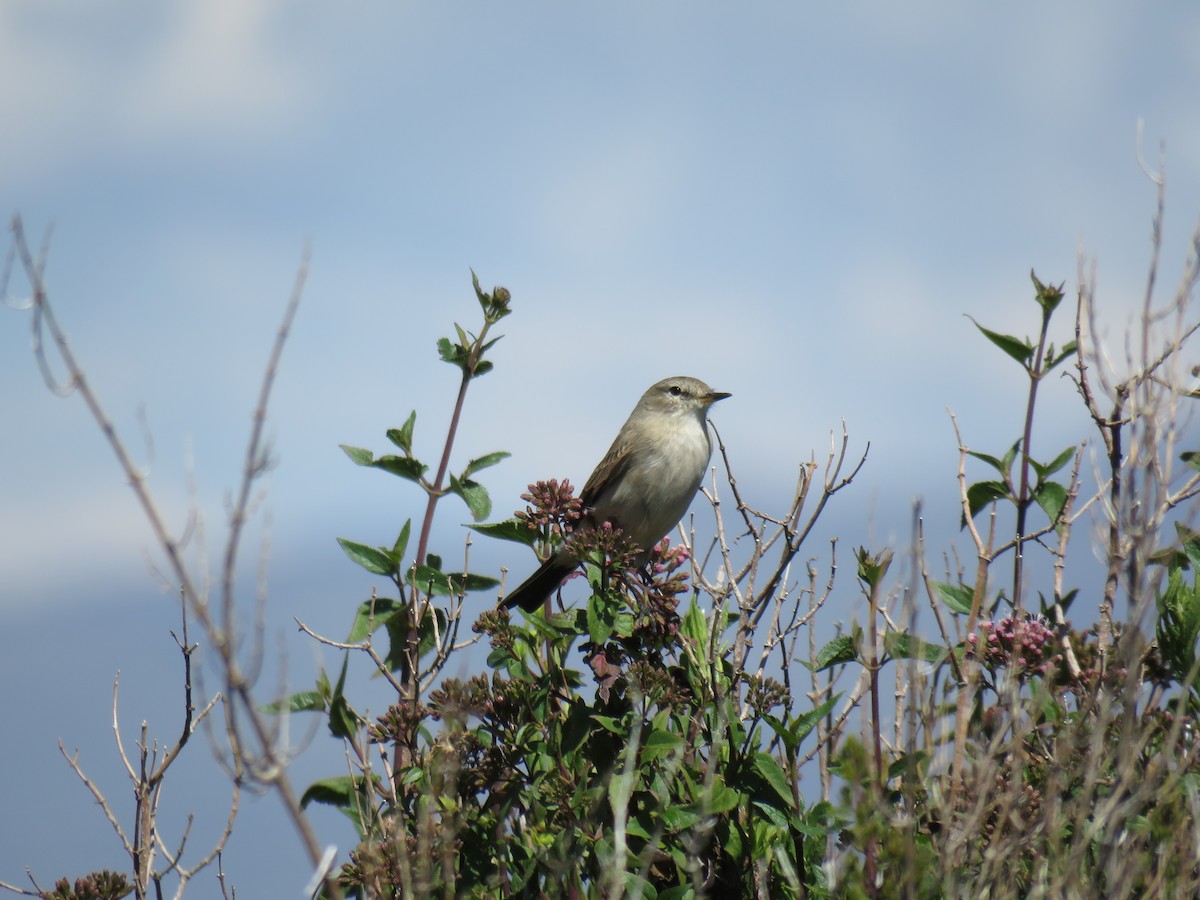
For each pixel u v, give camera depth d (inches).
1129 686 270.5
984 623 310.8
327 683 352.8
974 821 258.2
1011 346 364.2
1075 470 353.1
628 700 353.7
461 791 340.8
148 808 305.4
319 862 197.3
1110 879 253.3
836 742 324.5
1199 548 340.5
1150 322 318.3
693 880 295.4
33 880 313.1
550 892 310.2
